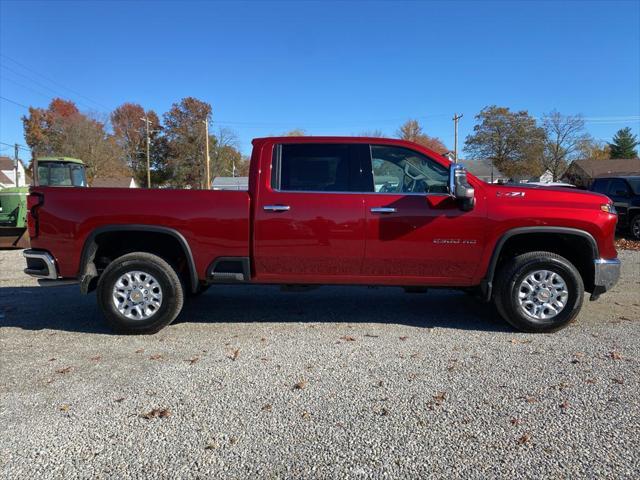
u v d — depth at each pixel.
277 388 3.75
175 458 2.82
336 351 4.57
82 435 3.08
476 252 5.02
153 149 70.50
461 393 3.64
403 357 4.40
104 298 5.07
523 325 5.07
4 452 2.89
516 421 3.22
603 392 3.64
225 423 3.22
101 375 4.02
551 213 4.95
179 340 4.94
